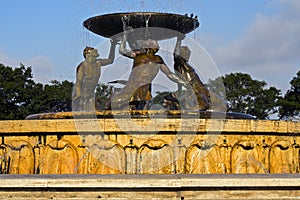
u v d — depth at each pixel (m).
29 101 63.78
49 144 12.59
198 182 6.80
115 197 6.78
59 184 6.75
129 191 6.79
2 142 12.95
